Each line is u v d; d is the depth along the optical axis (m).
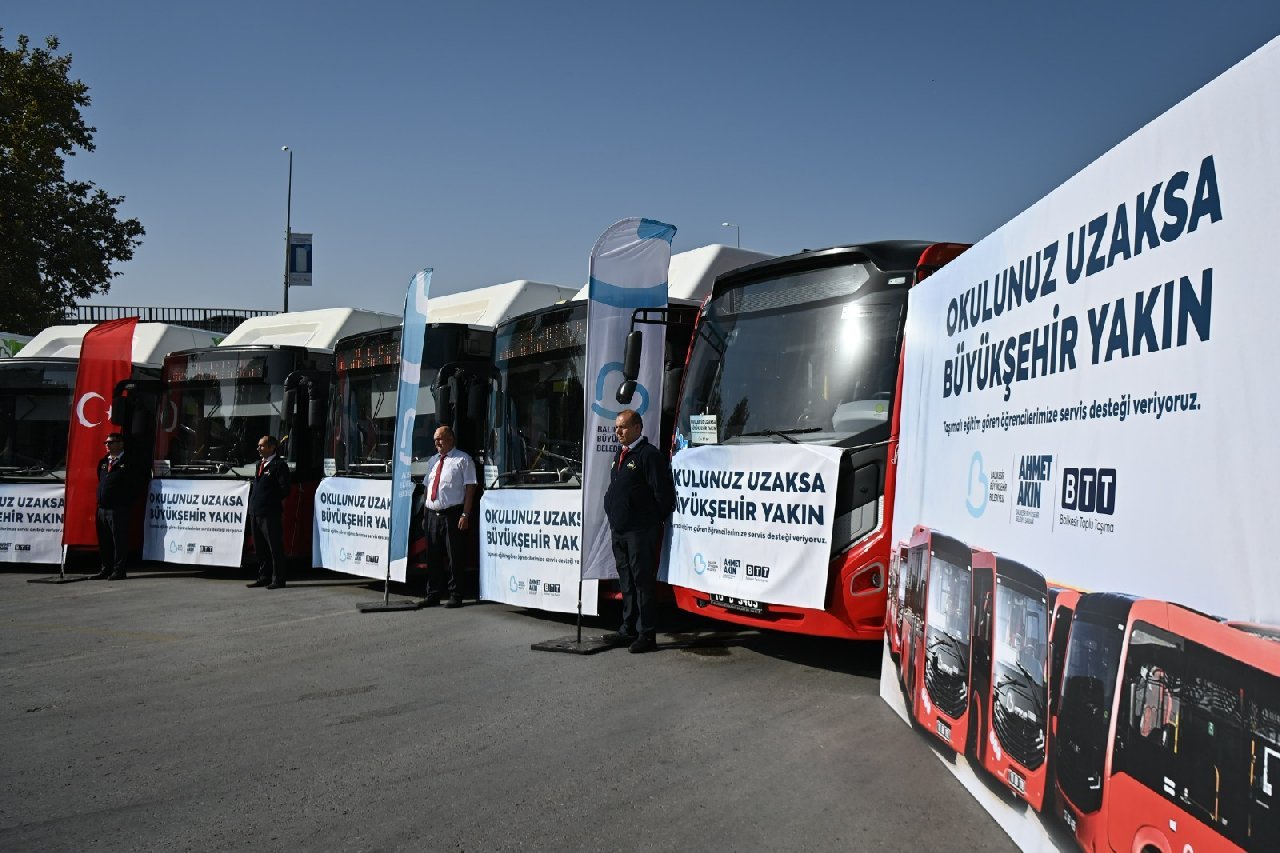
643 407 8.31
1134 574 3.14
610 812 4.47
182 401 13.06
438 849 4.12
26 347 16.84
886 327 6.62
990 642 4.37
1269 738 2.46
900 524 5.95
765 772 4.94
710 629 8.67
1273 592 2.48
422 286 9.86
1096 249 3.48
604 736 5.57
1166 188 3.04
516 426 9.61
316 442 12.68
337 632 8.84
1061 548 3.67
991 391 4.48
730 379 7.48
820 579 6.43
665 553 7.79
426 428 10.98
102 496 12.72
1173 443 2.95
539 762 5.16
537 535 9.06
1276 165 2.52
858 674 6.93
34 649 8.36
